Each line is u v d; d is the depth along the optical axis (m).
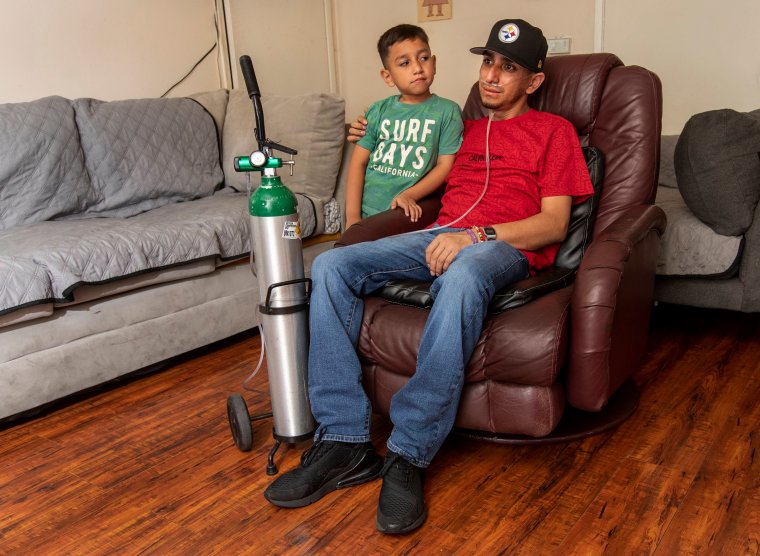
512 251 1.66
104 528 1.50
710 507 1.43
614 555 1.30
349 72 4.40
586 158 1.92
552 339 1.45
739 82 3.07
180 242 2.29
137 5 3.22
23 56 2.85
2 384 1.92
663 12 3.20
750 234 2.17
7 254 2.01
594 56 2.00
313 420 1.68
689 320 2.55
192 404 2.10
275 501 1.51
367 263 1.71
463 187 1.94
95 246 2.11
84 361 2.10
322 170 2.77
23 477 1.73
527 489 1.54
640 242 1.62
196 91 3.54
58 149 2.51
